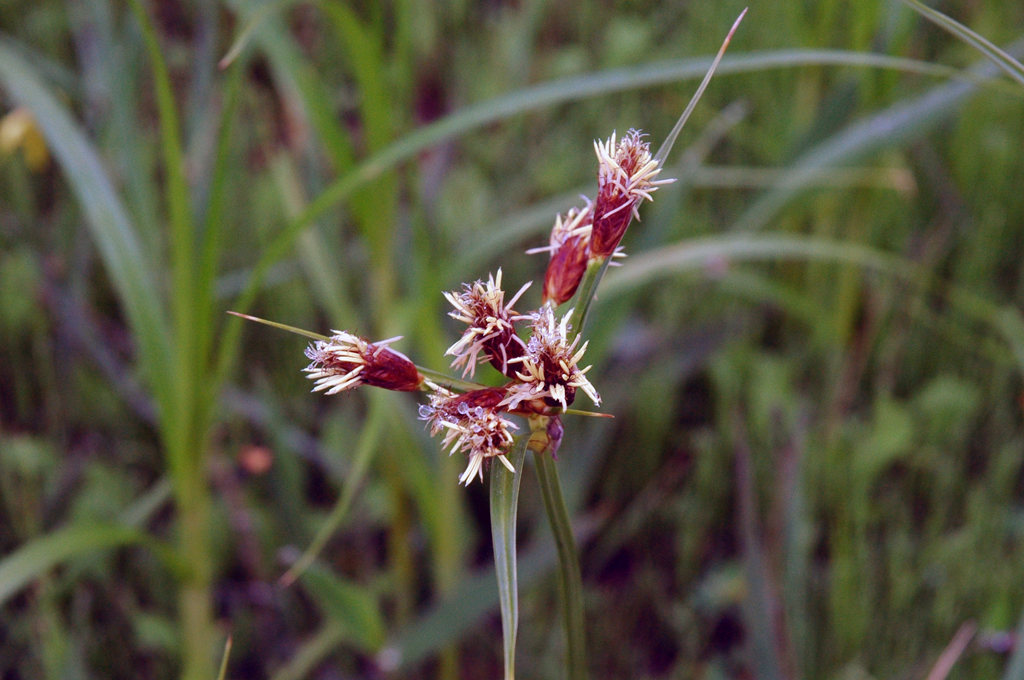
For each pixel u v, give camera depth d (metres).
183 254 0.42
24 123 0.62
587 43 0.93
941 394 0.63
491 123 0.83
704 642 0.58
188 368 0.43
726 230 0.77
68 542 0.41
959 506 0.61
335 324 0.56
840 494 0.58
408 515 0.57
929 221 0.75
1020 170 0.71
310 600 0.61
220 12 0.65
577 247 0.35
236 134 0.76
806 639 0.50
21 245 0.65
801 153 0.58
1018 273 0.71
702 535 0.60
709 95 0.81
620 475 0.65
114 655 0.58
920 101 0.54
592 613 0.59
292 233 0.42
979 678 0.50
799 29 0.65
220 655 0.59
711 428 0.68
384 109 0.48
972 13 0.79
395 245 0.55
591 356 0.50
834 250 0.51
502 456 0.33
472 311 0.33
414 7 0.82
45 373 0.66
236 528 0.61
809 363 0.69
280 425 0.55
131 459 0.67
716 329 0.65
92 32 0.64
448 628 0.49
